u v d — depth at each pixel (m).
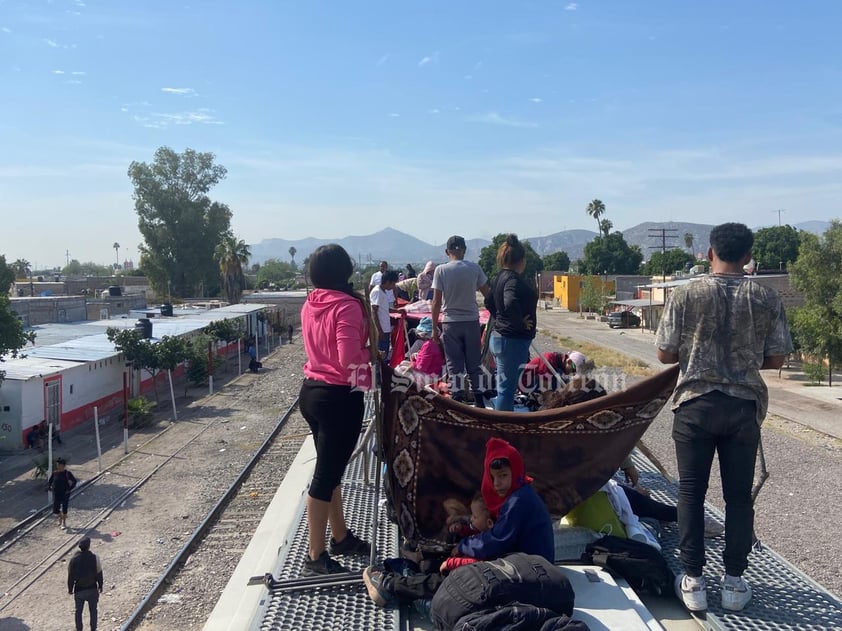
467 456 3.16
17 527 18.55
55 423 29.55
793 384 35.72
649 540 3.29
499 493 2.84
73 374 31.09
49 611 13.88
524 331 4.55
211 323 49.66
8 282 51.06
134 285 106.94
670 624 2.72
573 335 60.81
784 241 102.69
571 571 2.89
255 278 165.50
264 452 25.95
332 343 3.06
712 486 15.21
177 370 45.03
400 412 3.15
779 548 13.18
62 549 17.12
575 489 3.17
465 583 2.44
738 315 2.72
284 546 3.43
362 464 4.87
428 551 3.05
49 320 50.81
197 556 16.44
